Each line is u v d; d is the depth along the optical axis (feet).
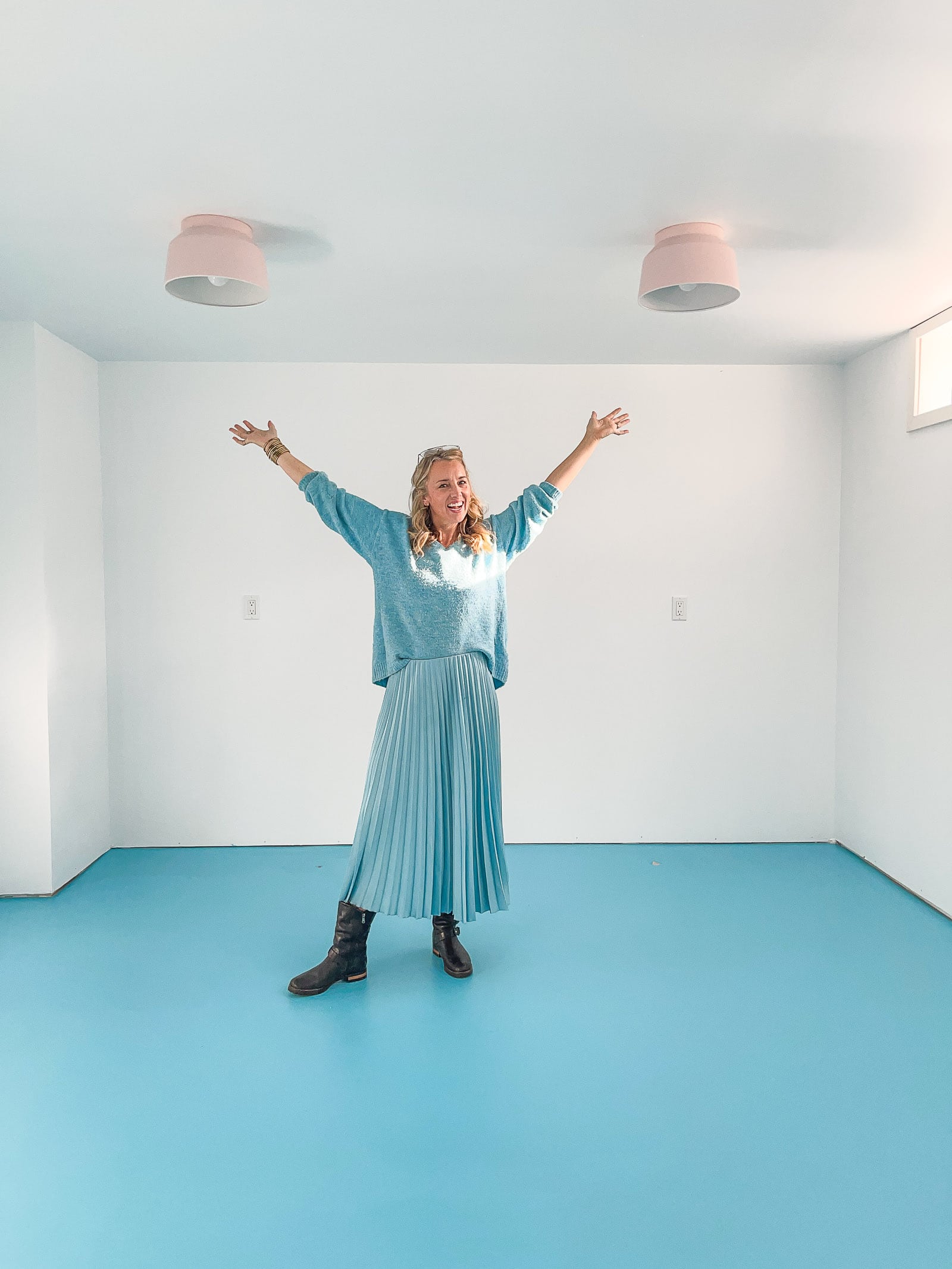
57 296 10.07
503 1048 7.84
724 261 7.86
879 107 5.99
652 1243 5.50
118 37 5.12
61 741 11.85
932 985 9.05
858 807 13.15
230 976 9.28
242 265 7.72
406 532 8.57
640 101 5.90
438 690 8.68
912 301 10.37
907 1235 5.57
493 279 9.54
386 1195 5.95
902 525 11.84
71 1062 7.63
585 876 12.34
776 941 10.16
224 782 13.60
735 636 13.73
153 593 13.35
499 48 5.28
